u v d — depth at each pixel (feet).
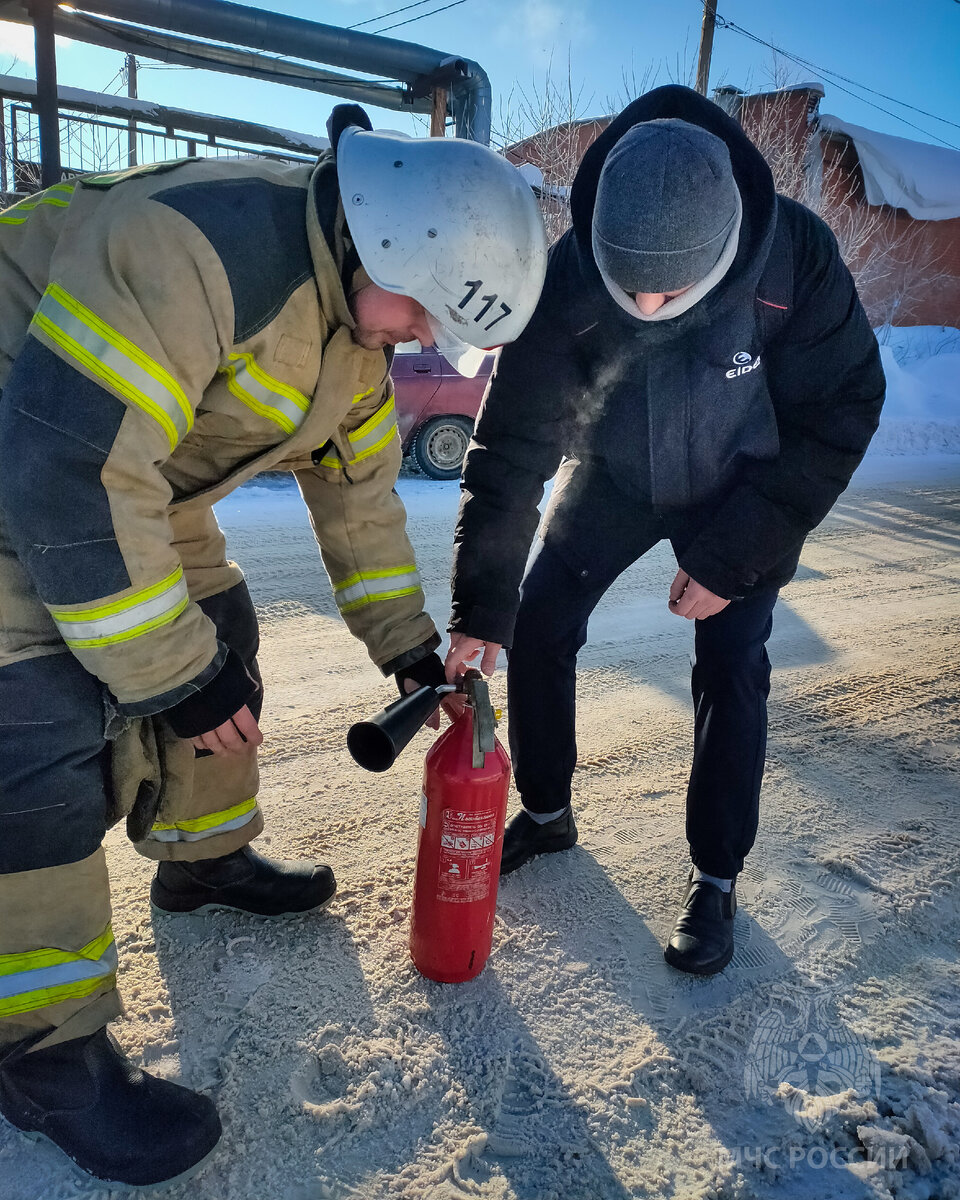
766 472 6.18
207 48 37.04
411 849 8.17
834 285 5.65
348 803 8.82
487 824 6.10
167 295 4.08
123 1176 4.82
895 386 47.44
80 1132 4.86
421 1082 5.67
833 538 21.56
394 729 5.54
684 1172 5.22
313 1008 6.21
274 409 4.88
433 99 37.50
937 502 27.02
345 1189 4.97
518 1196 5.01
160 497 4.38
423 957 6.45
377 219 4.44
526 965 6.82
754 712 6.81
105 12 32.12
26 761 4.54
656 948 7.14
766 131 47.91
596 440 6.51
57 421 4.00
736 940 7.23
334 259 4.61
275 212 4.48
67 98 38.81
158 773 5.70
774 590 6.57
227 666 4.85
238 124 42.55
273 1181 5.00
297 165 4.92
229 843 6.76
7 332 4.46
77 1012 4.90
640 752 10.33
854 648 13.97
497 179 4.66
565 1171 5.18
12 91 38.14
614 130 5.60
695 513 6.79
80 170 39.24
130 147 41.14
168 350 4.16
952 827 9.00
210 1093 5.51
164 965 6.54
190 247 4.13
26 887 4.67
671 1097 5.74
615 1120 5.52
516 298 4.77
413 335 5.09
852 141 52.80
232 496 22.08
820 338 5.75
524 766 7.73
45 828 4.64
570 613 7.20
